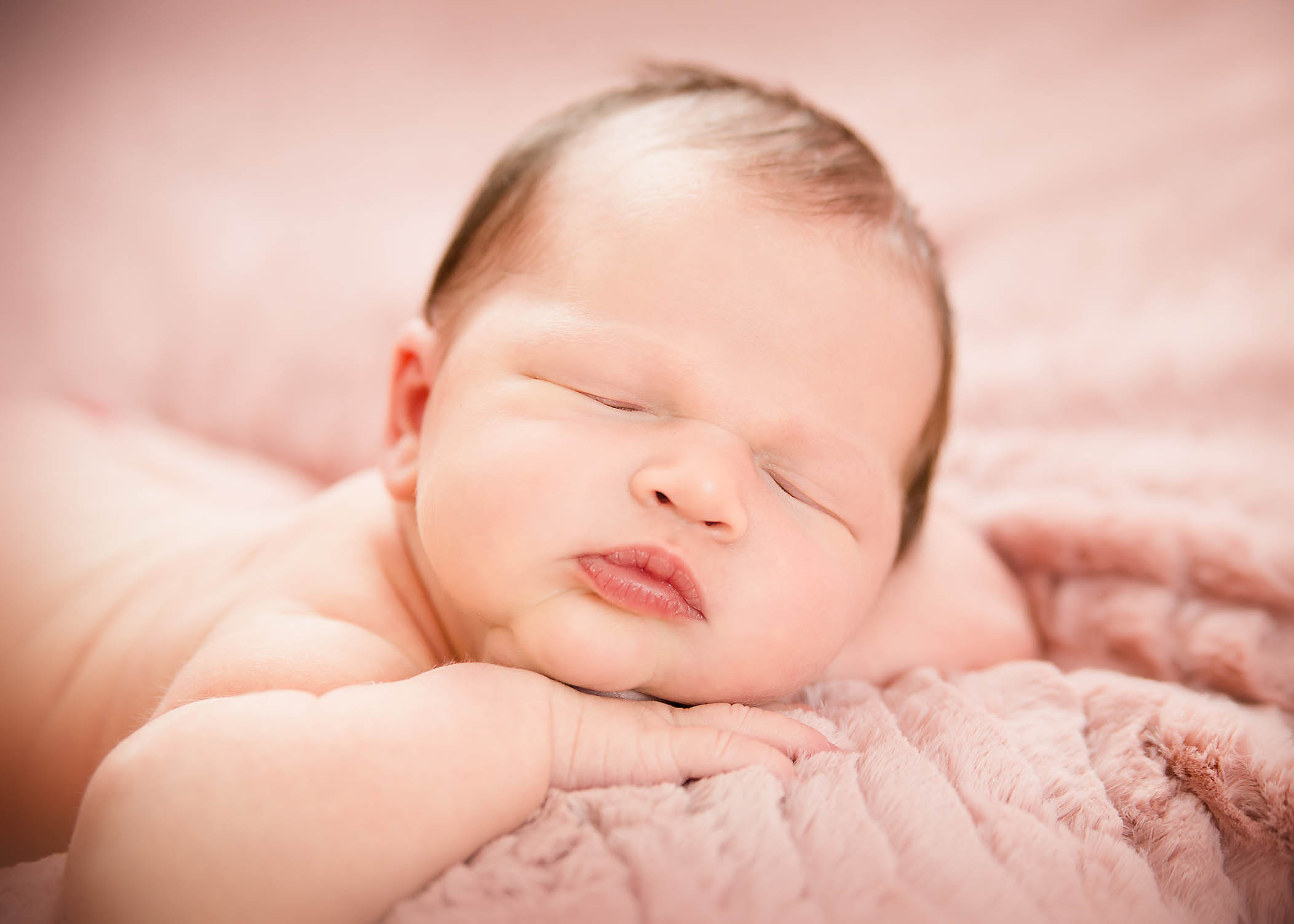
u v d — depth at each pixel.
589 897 0.63
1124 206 1.82
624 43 2.42
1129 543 1.15
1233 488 1.20
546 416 0.83
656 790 0.72
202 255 1.94
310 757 0.66
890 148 2.10
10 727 1.13
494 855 0.67
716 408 0.83
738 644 0.81
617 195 0.92
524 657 0.80
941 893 0.66
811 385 0.86
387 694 0.71
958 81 2.21
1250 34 2.02
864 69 2.30
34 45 2.17
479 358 0.89
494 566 0.80
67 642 1.16
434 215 2.05
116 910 0.61
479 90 2.32
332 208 2.05
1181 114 1.94
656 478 0.77
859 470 0.90
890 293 0.93
